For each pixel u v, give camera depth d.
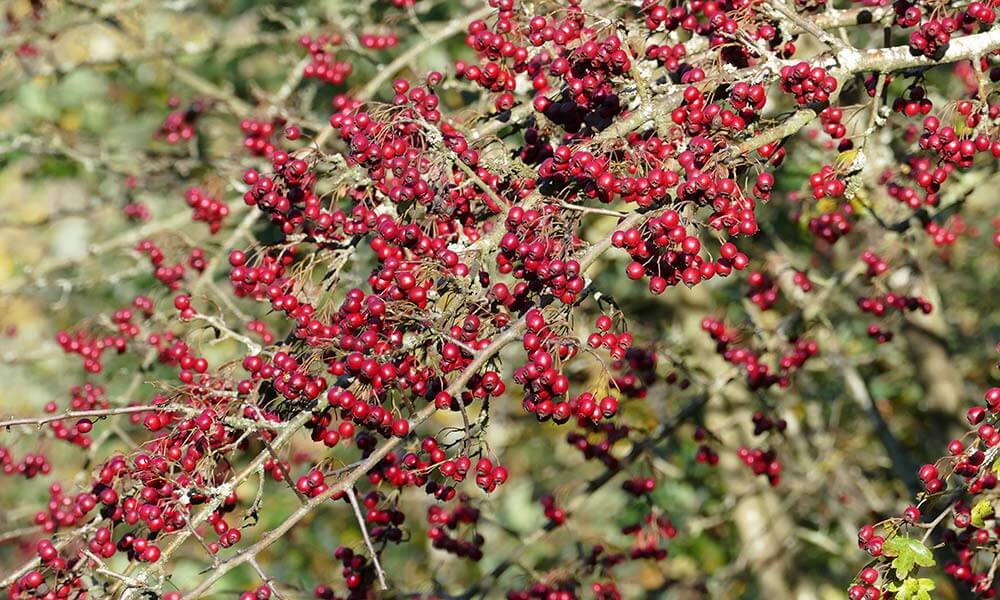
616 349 1.37
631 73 1.41
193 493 1.41
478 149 1.47
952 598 2.08
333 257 1.50
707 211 1.85
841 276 1.89
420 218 1.47
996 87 1.51
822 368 2.13
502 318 1.41
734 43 1.44
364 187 1.49
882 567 1.42
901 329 2.09
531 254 1.36
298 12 2.16
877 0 1.57
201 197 1.82
